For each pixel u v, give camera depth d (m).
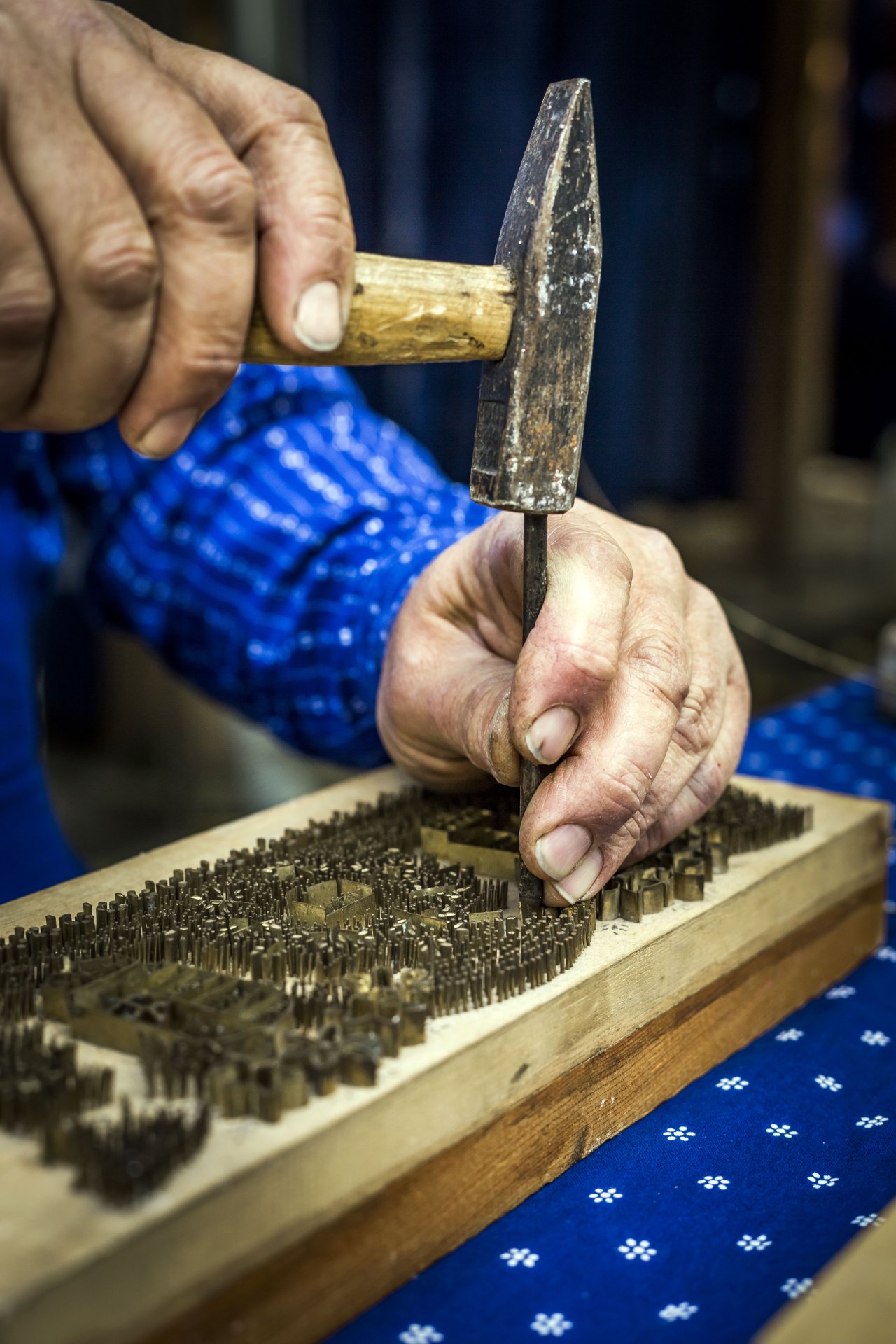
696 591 0.59
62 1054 0.42
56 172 0.38
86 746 2.05
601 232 0.45
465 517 0.70
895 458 2.83
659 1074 0.51
